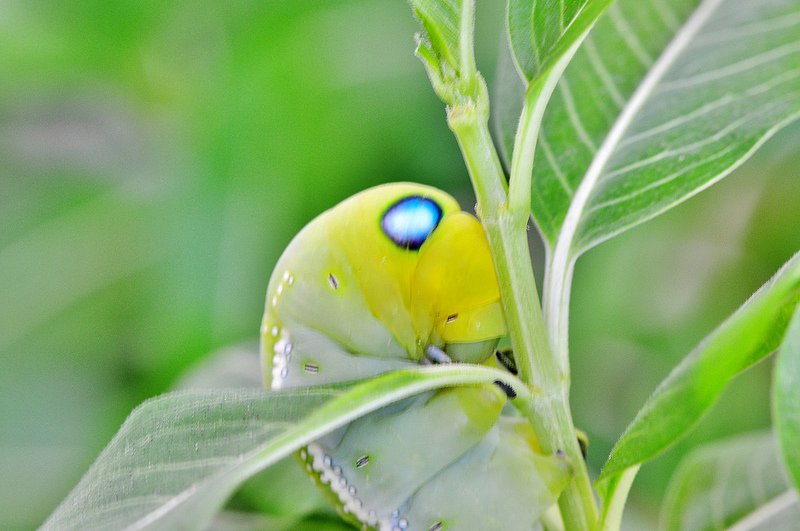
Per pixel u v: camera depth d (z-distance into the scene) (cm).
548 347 20
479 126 19
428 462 21
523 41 20
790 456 18
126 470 19
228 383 24
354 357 21
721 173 21
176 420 19
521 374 20
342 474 21
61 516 19
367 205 21
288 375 21
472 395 21
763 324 19
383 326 21
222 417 19
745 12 21
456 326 21
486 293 21
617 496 20
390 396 19
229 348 25
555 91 21
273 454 19
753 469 22
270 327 21
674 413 19
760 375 26
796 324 18
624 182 21
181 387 24
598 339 26
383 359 21
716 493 22
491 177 19
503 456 21
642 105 21
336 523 22
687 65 21
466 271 21
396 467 21
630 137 21
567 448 20
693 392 19
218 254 26
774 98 21
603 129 21
